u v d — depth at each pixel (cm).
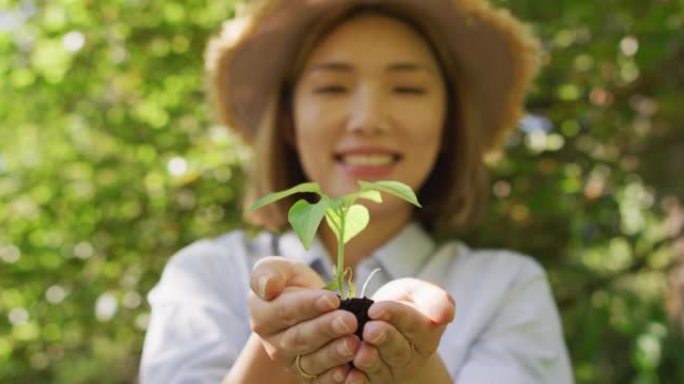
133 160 206
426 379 80
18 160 223
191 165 190
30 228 212
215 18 196
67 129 218
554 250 193
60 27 197
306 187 76
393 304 75
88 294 206
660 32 174
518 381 97
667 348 167
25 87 207
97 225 208
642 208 197
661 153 192
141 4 200
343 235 79
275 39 117
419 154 110
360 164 108
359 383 76
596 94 187
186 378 96
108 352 251
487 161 136
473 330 103
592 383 181
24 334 218
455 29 117
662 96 189
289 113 121
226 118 129
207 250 110
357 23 111
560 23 178
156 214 204
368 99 107
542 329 104
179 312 103
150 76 204
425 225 124
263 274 78
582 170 188
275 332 77
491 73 125
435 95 112
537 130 188
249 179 135
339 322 73
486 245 189
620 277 192
